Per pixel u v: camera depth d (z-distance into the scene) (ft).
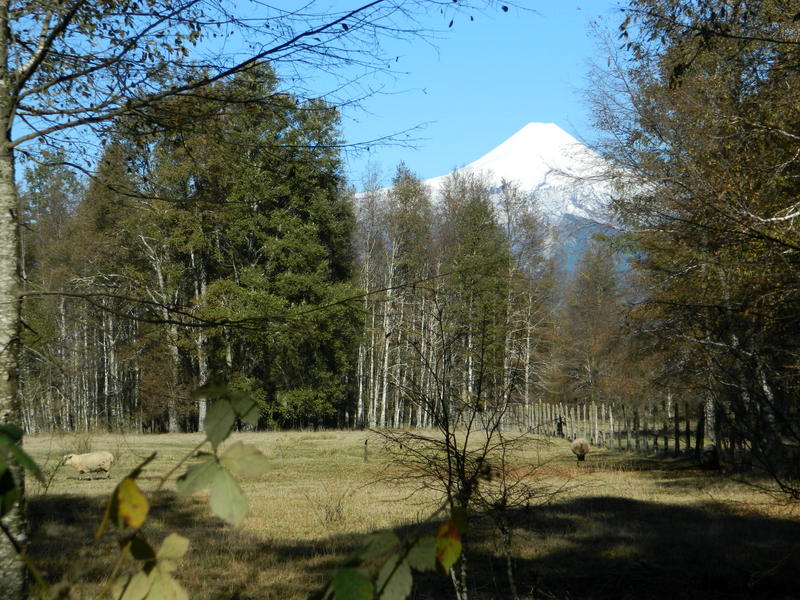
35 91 19.89
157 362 131.03
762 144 36.22
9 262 19.74
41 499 49.98
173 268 126.82
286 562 35.40
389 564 2.67
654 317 47.32
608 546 37.22
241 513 2.46
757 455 23.45
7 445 2.64
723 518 44.39
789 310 29.58
